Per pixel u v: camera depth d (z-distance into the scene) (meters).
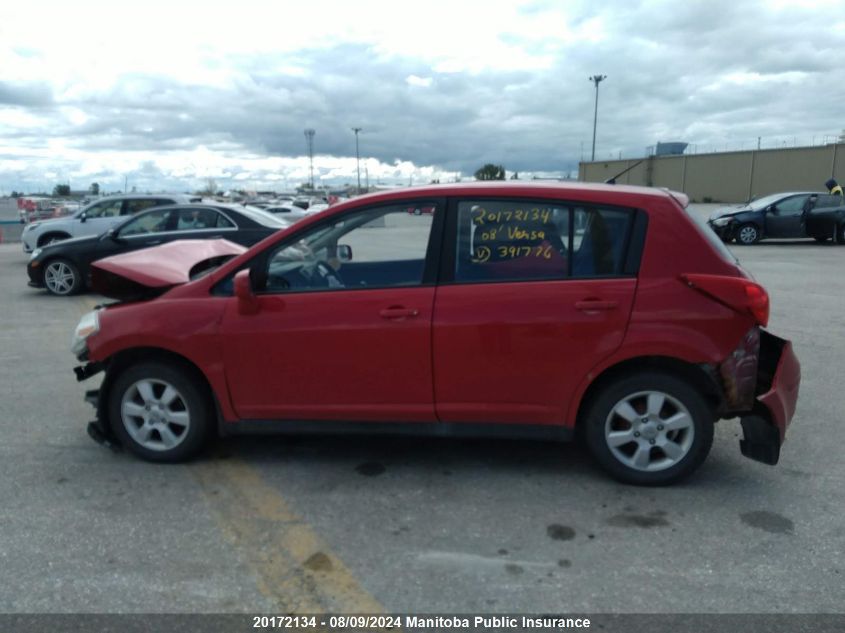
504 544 3.24
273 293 3.87
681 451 3.70
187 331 3.90
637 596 2.83
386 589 2.90
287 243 3.89
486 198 3.74
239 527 3.42
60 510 3.61
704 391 3.66
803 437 4.51
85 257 10.97
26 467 4.16
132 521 3.49
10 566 3.07
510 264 3.69
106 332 4.01
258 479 3.98
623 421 3.74
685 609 2.74
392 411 3.82
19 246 21.61
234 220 11.30
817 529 3.34
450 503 3.66
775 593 2.83
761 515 3.48
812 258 14.82
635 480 3.78
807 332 7.49
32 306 10.05
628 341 3.54
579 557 3.12
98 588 2.91
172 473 4.07
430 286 3.72
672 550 3.17
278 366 3.85
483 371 3.68
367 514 3.55
